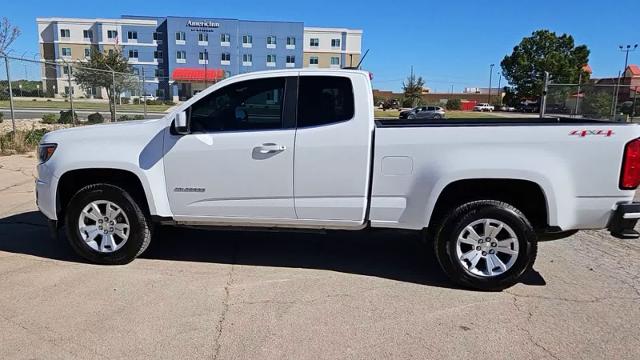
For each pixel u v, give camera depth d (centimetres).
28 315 388
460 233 444
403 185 446
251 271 493
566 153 420
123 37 8700
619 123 431
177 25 8594
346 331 371
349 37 9500
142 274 478
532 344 357
